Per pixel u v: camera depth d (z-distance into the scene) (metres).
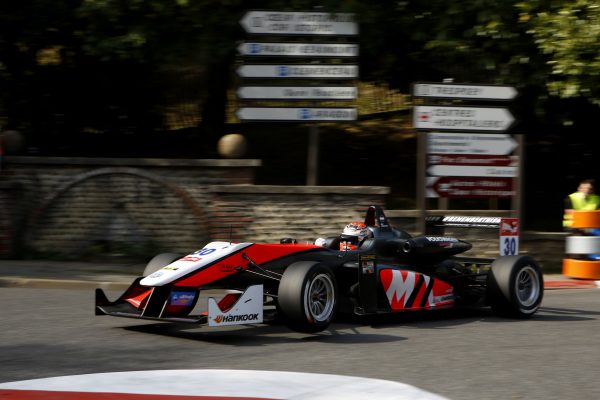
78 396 7.51
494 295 16.44
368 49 28.12
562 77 26.14
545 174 33.75
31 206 24.73
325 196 24.44
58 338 13.18
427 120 24.11
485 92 24.28
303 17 25.09
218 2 25.56
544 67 25.91
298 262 13.73
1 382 10.09
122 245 24.78
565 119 29.14
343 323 15.62
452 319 16.55
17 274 20.97
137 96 31.52
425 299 16.22
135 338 13.38
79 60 29.95
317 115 25.22
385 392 7.05
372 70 31.75
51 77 30.27
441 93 24.11
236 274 14.16
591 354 12.83
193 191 24.62
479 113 24.28
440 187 24.30
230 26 26.00
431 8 26.22
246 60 26.92
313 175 25.55
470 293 17.33
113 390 7.60
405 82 32.44
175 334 13.88
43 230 24.78
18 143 25.11
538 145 35.81
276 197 24.45
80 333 13.68
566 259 23.75
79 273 21.58
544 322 16.19
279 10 25.75
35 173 24.72
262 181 30.67
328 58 25.17
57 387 7.91
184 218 24.69
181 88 33.19
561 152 35.28
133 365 11.31
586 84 24.31
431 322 16.06
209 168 24.58
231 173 24.53
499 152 24.47
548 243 24.78
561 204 31.41
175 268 13.71
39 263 23.44
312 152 25.53
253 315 13.37
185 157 31.27
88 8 25.19
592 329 15.30
